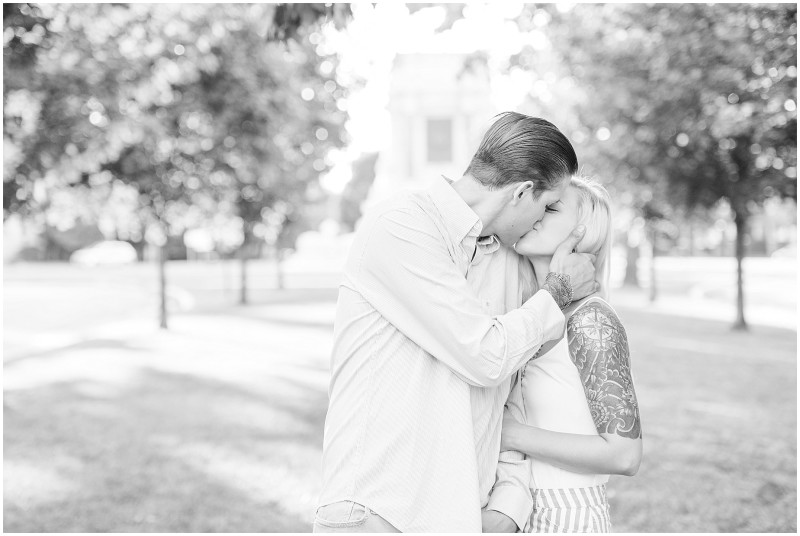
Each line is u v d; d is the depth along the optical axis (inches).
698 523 173.9
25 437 262.2
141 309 798.5
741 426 267.6
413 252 73.9
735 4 295.3
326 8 183.0
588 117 511.8
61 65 326.0
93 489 204.2
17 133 332.8
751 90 349.1
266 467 223.5
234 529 173.8
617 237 1091.9
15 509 187.8
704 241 2085.4
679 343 493.0
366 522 72.2
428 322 73.2
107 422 284.5
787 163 476.4
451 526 72.0
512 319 73.2
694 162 507.5
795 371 380.2
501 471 77.9
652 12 380.5
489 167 76.8
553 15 327.3
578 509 78.0
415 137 1348.4
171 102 420.2
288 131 485.4
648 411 293.3
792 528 170.7
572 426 78.0
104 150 408.2
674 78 377.1
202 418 289.7
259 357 452.4
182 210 572.1
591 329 76.5
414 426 73.5
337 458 75.2
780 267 1530.5
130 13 345.7
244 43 405.7
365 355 75.5
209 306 834.2
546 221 80.4
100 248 1947.6
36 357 458.6
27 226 447.5
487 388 76.5
